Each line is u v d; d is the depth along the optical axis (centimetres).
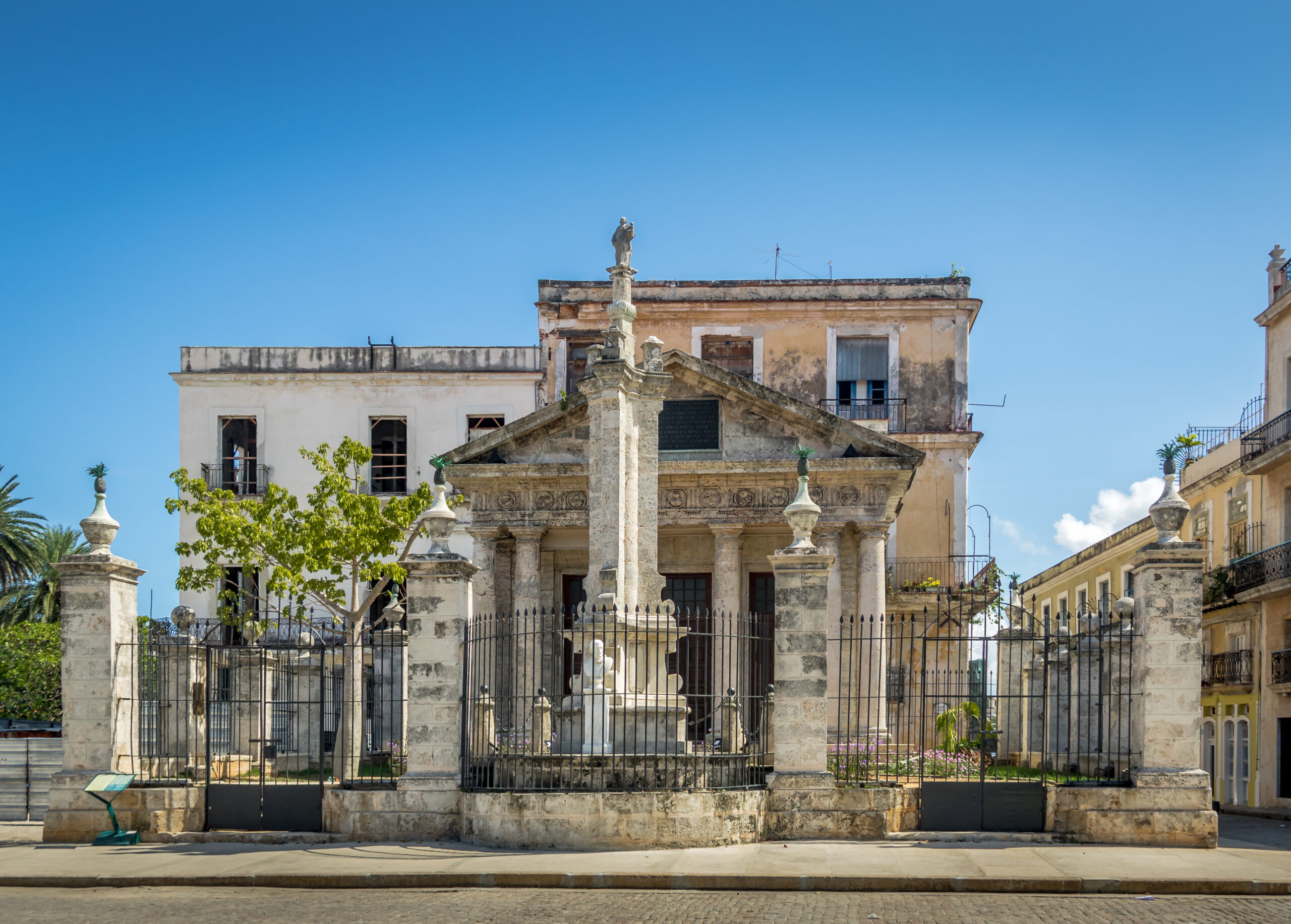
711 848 1780
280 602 4212
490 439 3403
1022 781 1908
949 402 4431
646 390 2198
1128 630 2652
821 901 1454
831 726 3250
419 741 1927
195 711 2377
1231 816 3456
